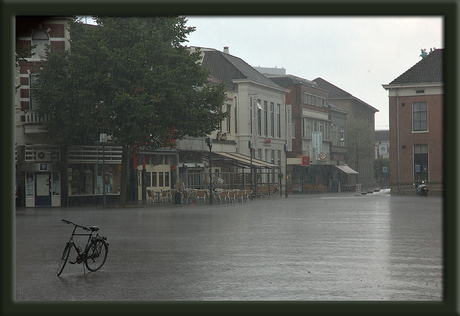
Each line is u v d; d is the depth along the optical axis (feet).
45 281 53.57
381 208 175.63
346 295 45.42
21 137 204.03
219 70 335.67
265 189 289.74
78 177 213.05
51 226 118.21
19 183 204.95
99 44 178.19
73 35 201.36
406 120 316.81
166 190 224.33
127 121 182.39
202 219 134.72
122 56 179.83
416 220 125.39
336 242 83.51
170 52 187.11
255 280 52.39
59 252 75.82
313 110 444.55
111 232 101.96
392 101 319.27
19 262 66.54
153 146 195.21
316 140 429.79
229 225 115.85
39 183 206.69
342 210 166.71
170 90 180.45
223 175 280.10
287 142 377.09
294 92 423.23
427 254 70.08
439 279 52.60
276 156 373.61
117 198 225.56
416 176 315.37
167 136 189.78
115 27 184.65
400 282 51.01
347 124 541.75
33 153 204.54
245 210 173.47
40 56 200.34
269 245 80.23
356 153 539.70
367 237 90.17
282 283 50.80
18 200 204.54
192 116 190.19
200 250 75.10
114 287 49.85
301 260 65.21
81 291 48.34
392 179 318.86
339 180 462.19
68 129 193.57
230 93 323.37
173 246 79.77
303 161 390.01
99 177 219.61
